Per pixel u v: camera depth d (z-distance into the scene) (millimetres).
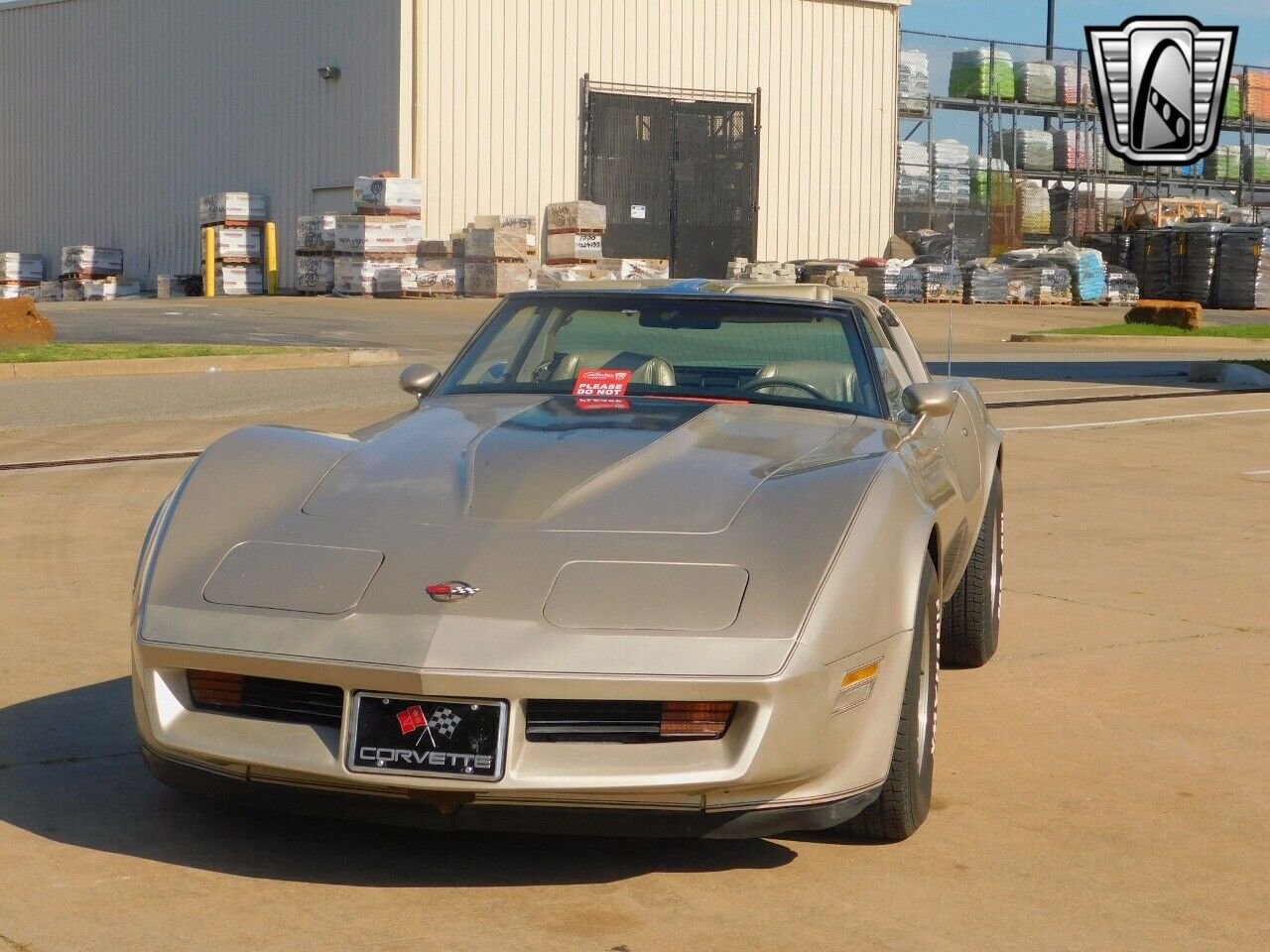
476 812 3688
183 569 4066
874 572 4004
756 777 3674
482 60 40469
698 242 44031
